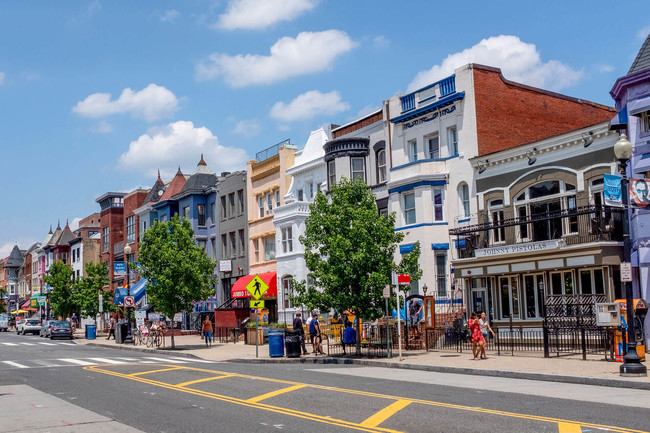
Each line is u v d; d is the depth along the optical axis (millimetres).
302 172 43406
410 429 10992
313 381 18141
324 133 42906
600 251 25141
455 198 33344
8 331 80375
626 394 14914
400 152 36750
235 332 39000
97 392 16734
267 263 46000
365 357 25516
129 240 66875
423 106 35219
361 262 25703
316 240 27531
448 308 32344
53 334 51531
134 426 11938
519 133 34125
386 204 37156
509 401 13945
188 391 16359
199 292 36438
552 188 28797
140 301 55219
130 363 25531
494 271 29375
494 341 29875
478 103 32969
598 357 21953
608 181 17453
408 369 21844
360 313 26531
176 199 57000
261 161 47781
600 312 20531
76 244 84500
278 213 42906
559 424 11125
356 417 12273
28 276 105500
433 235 33469
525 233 29641
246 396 15297
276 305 43969
